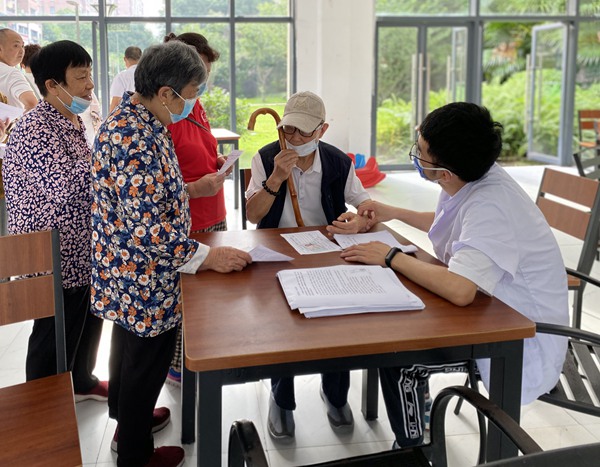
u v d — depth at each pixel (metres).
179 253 1.68
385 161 8.97
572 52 9.17
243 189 2.56
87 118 4.72
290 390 2.20
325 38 7.95
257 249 1.80
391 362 1.34
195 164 2.39
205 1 8.03
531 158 10.02
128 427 1.92
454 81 8.92
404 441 1.89
